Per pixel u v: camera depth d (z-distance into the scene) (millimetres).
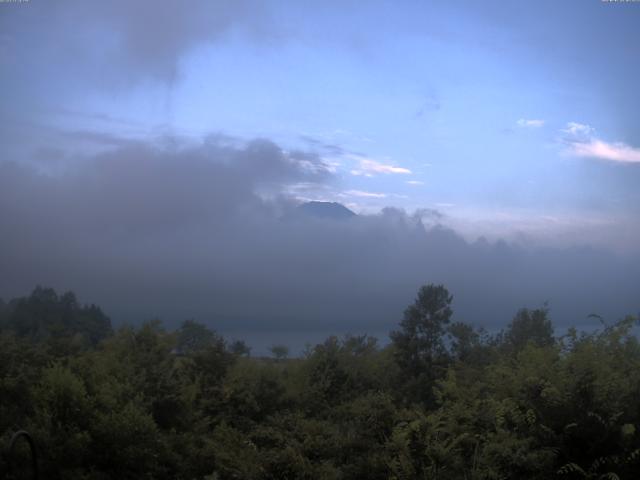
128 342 13945
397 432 8711
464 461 8234
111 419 8938
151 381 11734
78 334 13258
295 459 8656
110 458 8789
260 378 13555
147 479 8961
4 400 9258
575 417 7332
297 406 13266
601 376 7652
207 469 9883
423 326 14750
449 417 8805
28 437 4902
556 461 7359
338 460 9094
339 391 13883
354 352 15273
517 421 7723
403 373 14508
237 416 12625
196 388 12320
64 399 8930
